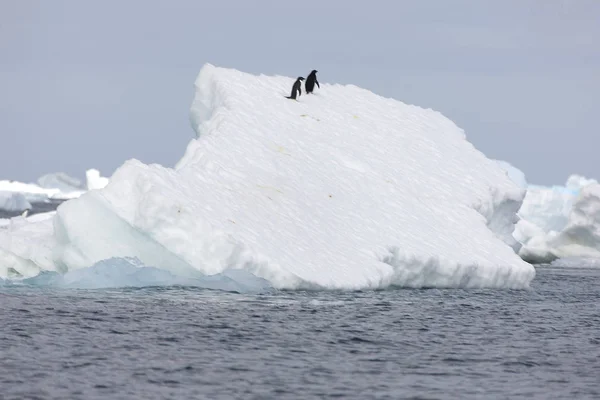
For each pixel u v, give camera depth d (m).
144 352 71.44
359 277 105.50
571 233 197.38
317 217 115.31
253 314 88.00
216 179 113.75
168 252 101.56
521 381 66.50
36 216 155.25
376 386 63.62
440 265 114.94
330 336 79.62
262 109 140.25
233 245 99.69
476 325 89.31
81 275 101.81
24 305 89.62
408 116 155.50
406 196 129.12
